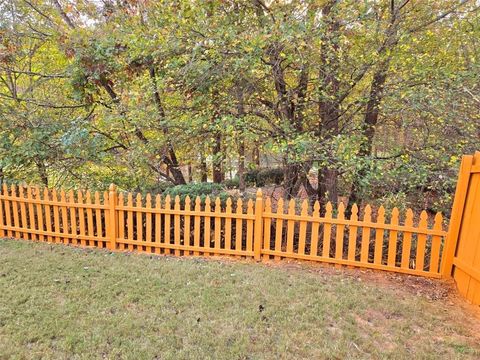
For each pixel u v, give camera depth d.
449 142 4.99
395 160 4.96
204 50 4.90
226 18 5.27
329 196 5.71
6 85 7.22
